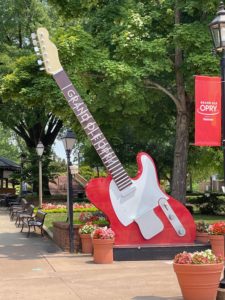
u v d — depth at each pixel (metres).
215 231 12.73
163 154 26.17
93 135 12.98
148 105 16.41
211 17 14.49
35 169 35.28
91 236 12.74
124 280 10.12
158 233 13.20
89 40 14.38
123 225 13.05
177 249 12.76
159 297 8.60
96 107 14.76
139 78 13.85
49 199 35.56
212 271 7.71
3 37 32.41
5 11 31.95
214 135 10.15
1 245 15.80
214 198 25.89
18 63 14.68
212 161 26.23
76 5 16.05
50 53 12.84
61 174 41.34
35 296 8.82
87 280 10.18
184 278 7.75
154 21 15.70
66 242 14.43
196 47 14.08
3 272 11.17
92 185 13.06
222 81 8.58
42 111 33.56
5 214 29.12
